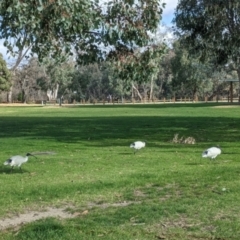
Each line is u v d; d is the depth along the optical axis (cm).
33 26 889
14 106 9375
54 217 948
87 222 898
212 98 12088
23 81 11975
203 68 10538
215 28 3012
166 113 5744
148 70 1080
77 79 12438
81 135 2964
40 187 1224
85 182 1284
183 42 3472
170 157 1867
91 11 963
